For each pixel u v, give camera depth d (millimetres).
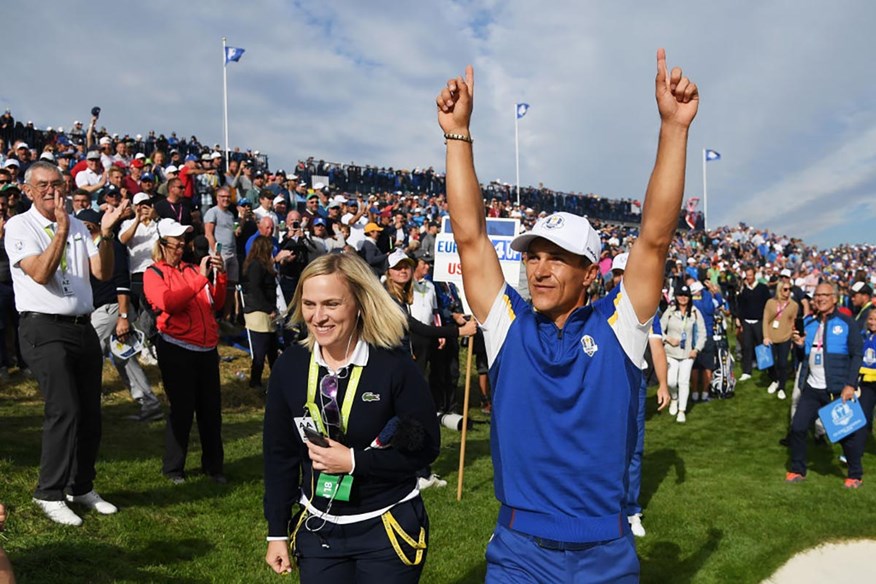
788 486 7219
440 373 9273
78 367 4691
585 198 36062
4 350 8180
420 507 2715
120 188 10695
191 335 5715
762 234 41875
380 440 2580
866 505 6617
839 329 7176
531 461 2387
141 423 7582
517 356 2445
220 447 5973
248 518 5215
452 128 2619
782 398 12297
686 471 7824
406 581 2615
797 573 5262
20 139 17750
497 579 2414
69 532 4355
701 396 12656
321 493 2566
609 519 2355
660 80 2355
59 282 4512
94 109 15539
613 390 2375
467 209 2584
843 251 46438
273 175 17750
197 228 11102
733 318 20828
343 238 13203
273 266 10125
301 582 2672
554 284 2443
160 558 4359
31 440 6129
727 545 5543
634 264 2418
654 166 2395
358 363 2623
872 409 7539
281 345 10055
